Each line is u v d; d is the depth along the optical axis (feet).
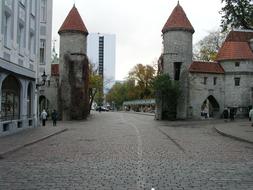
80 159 50.08
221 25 87.81
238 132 104.06
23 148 64.59
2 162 47.14
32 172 39.45
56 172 39.45
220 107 236.43
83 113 235.40
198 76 232.94
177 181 34.50
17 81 102.12
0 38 85.35
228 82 236.63
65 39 240.94
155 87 227.20
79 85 238.27
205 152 59.67
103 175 37.60
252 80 235.20
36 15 120.78
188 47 237.45
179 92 226.99
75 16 244.22
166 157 52.75
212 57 283.79
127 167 43.06
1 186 32.14
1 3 85.87
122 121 195.62
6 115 93.45
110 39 566.77
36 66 121.80
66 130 118.73
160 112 226.79
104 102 617.21
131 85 447.01
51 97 236.63
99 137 90.89
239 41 245.04
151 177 36.55
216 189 31.12
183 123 178.40
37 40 122.42
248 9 84.38
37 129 112.47
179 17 238.89
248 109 233.55
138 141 80.02
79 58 240.53
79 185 32.55
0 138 80.59
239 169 41.93
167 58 238.27
